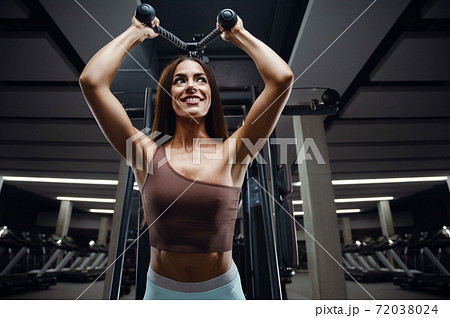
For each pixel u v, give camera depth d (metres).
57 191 10.70
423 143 6.26
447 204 11.41
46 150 6.47
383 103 4.34
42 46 3.06
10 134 5.62
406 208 14.42
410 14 2.83
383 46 3.29
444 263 9.87
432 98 4.21
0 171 8.15
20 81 3.97
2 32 2.90
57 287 6.11
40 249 5.59
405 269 6.00
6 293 4.64
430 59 3.28
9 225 11.76
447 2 2.52
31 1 2.64
